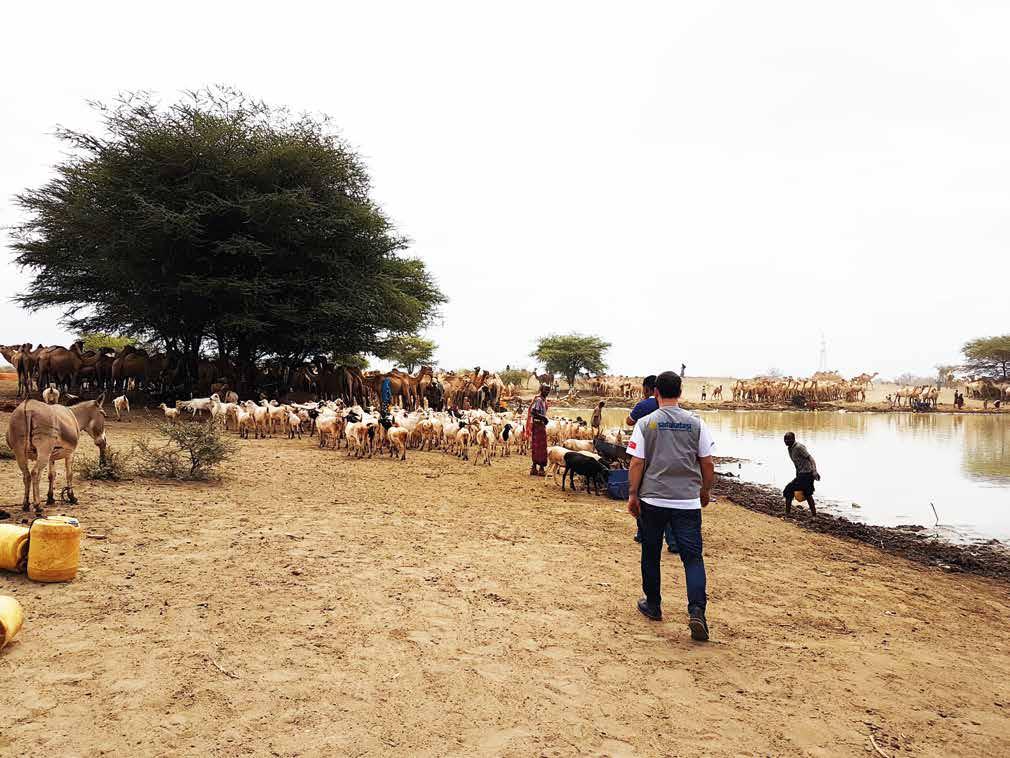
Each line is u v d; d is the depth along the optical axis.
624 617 5.78
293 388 33.75
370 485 11.84
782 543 10.30
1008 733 4.16
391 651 4.69
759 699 4.36
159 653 4.36
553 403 64.06
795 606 6.66
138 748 3.27
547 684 4.36
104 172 24.12
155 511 8.30
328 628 5.02
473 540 8.23
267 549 7.01
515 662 4.67
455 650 4.79
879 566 9.46
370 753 3.39
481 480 13.43
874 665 5.16
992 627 6.81
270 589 5.78
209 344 34.34
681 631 5.54
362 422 15.98
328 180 28.73
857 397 76.00
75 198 25.58
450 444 18.36
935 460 24.48
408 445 19.06
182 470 10.88
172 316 28.02
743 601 6.63
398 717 3.79
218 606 5.29
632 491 5.46
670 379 5.46
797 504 15.03
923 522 13.72
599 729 3.82
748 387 72.88
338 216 28.05
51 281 29.48
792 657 5.17
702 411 62.81
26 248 28.03
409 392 33.53
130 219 23.83
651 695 4.31
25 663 4.07
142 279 24.73
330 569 6.49
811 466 13.52
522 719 3.87
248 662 4.34
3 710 3.51
